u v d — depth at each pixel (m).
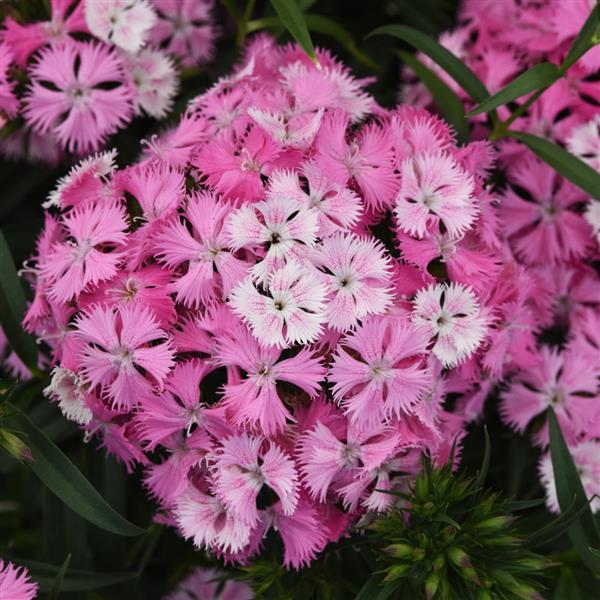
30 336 0.43
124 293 0.40
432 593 0.39
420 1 0.48
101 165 0.42
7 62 0.43
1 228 0.46
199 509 0.40
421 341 0.39
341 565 0.42
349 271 0.39
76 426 0.44
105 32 0.44
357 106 0.42
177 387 0.39
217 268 0.39
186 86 0.48
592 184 0.42
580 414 0.44
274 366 0.38
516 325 0.42
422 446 0.40
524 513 0.45
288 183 0.39
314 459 0.39
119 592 0.45
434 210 0.40
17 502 0.48
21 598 0.40
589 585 0.43
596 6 0.41
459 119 0.44
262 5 0.49
